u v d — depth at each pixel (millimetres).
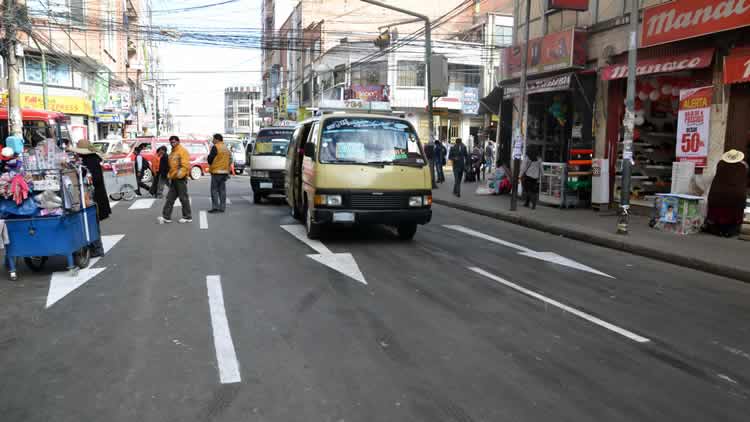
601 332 5332
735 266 7934
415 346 4816
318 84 47312
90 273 7387
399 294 6457
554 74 15711
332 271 7539
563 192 14719
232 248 9133
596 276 7746
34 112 17828
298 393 3885
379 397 3840
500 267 8078
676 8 11242
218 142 13953
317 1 51250
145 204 15984
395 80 38969
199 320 5445
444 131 40312
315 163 9438
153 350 4664
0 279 7113
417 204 9445
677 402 3891
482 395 3902
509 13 39344
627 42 13367
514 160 14188
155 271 7496
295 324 5344
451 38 43062
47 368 4305
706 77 11266
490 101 19781
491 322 5527
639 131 13828
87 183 8031
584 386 4102
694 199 10664
